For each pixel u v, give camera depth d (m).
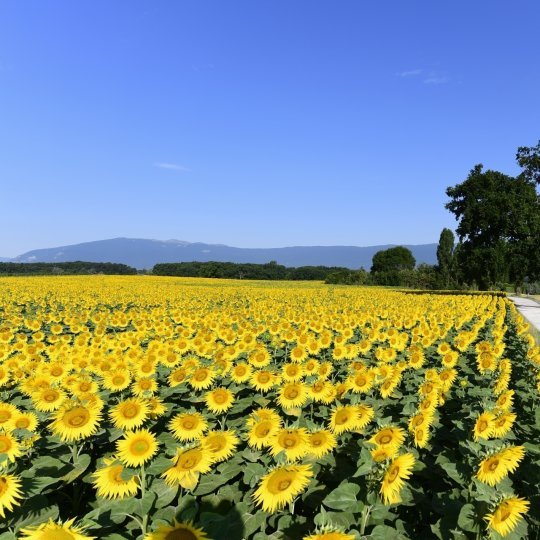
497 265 46.09
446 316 20.62
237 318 18.06
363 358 11.14
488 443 4.15
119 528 4.12
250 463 4.48
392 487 3.50
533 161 48.38
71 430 4.86
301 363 9.64
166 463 3.95
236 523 3.81
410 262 121.81
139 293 37.62
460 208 49.94
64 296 31.69
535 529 4.30
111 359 8.47
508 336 17.44
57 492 4.92
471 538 3.71
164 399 7.45
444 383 7.75
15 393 7.96
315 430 4.43
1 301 27.36
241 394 7.84
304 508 4.69
